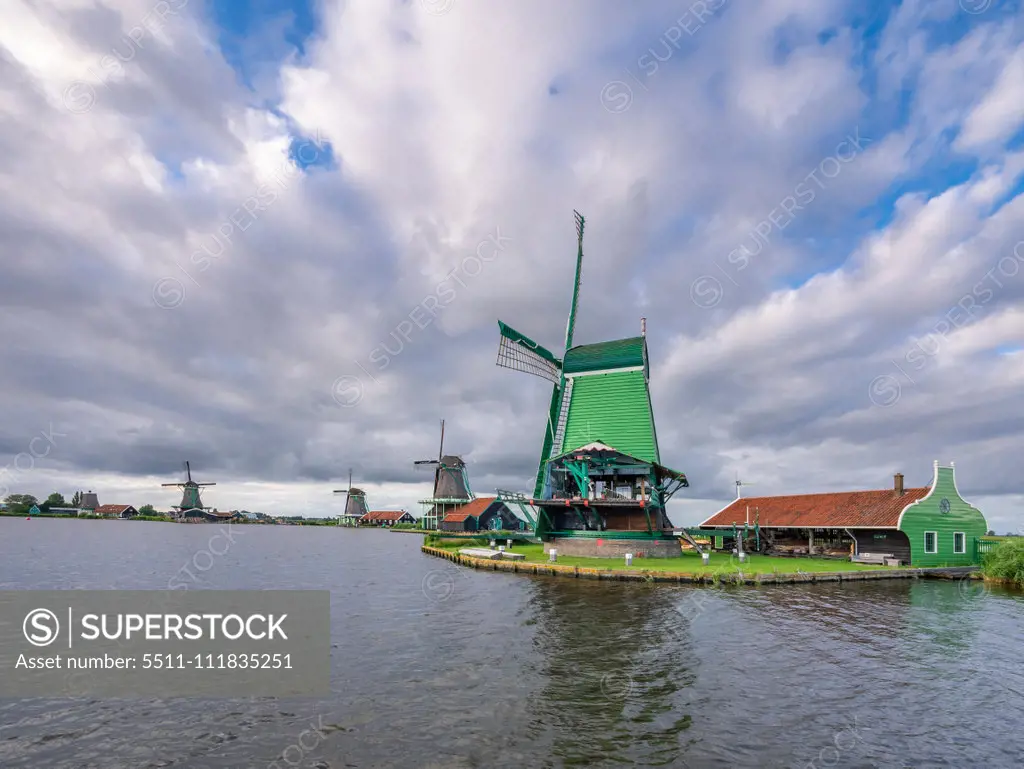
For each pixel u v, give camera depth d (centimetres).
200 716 1274
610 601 2633
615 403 4662
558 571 3616
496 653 1752
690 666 1620
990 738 1171
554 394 5362
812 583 3259
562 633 2005
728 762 1057
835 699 1375
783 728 1209
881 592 2977
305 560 5088
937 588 3156
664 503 4722
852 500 4466
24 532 9344
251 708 1317
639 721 1238
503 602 2633
